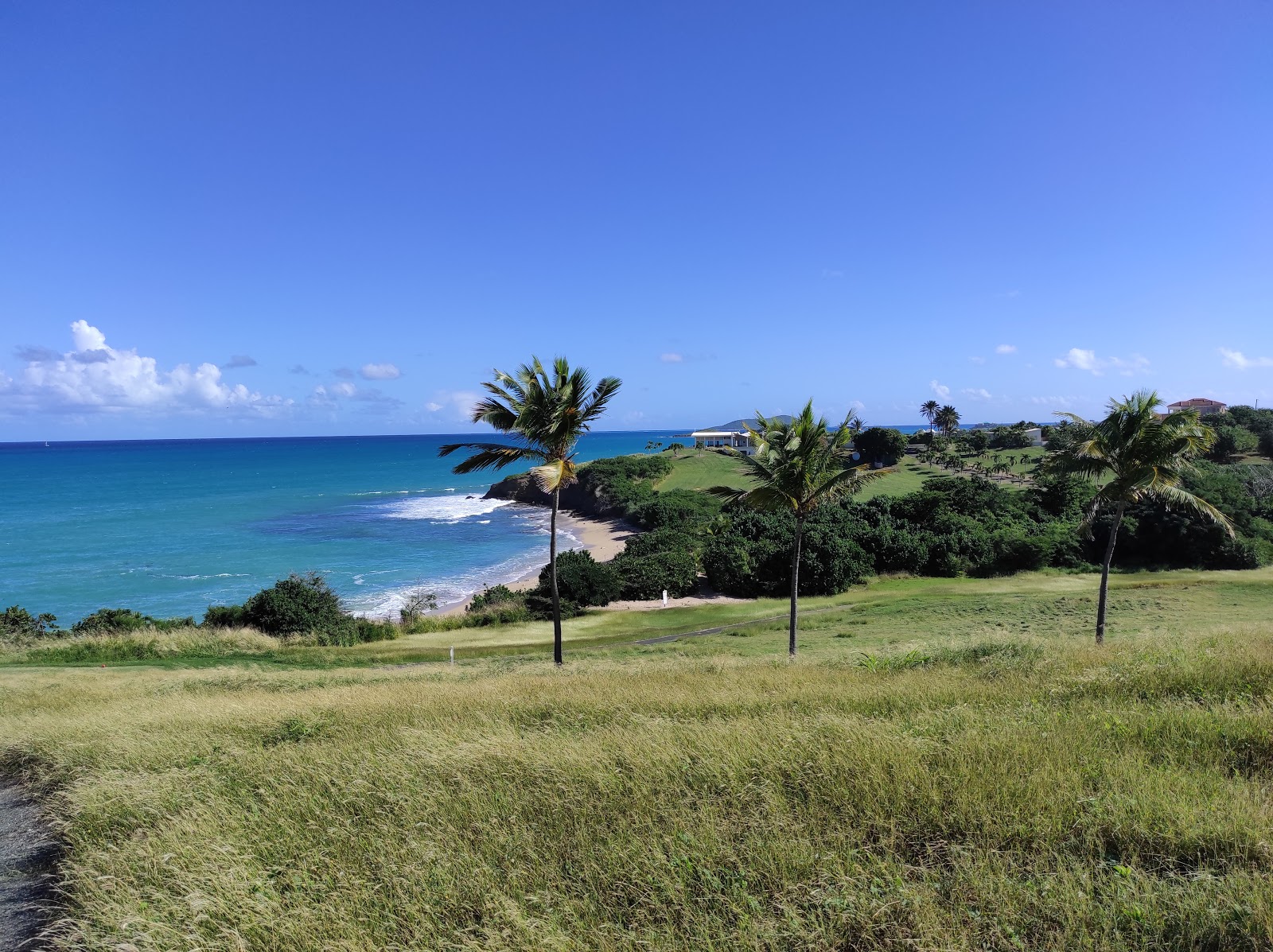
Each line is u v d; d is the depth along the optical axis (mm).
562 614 39438
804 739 6215
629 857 4453
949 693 8828
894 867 4059
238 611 34844
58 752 8805
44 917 4758
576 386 21047
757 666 15977
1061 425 23484
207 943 3885
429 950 3686
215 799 6148
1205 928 3363
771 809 4926
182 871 4754
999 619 30344
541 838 4902
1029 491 61594
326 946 3770
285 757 7410
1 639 30297
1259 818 4320
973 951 3379
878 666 13453
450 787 6066
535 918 3871
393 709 10422
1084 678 9242
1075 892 3656
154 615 43281
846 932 3598
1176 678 8719
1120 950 3291
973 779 5078
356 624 34594
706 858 4348
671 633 33719
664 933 3713
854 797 5000
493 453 21578
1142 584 39781
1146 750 5684
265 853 5105
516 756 6492
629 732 7270
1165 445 20406
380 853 4883
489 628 36281
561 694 11203
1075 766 5324
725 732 6867
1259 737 5762
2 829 6703
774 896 3941
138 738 9180
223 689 17203
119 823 6027
